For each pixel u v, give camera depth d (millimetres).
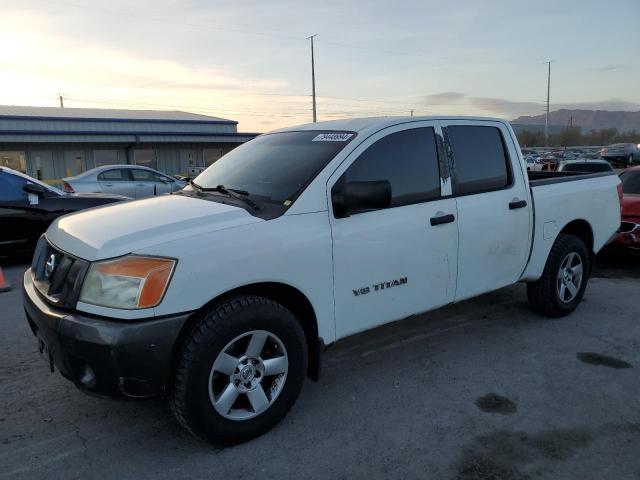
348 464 2867
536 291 4980
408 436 3127
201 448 3025
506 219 4316
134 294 2650
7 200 7387
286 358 3119
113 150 27891
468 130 4219
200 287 2762
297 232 3135
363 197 3219
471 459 2898
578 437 3098
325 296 3285
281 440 3092
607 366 4066
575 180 5113
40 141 25156
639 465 2828
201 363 2773
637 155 39000
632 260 7863
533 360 4184
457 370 4016
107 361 2615
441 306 3994
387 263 3564
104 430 3227
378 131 3658
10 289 6363
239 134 31391
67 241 3051
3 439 3127
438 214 3834
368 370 4031
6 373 4008
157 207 3422
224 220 3033
